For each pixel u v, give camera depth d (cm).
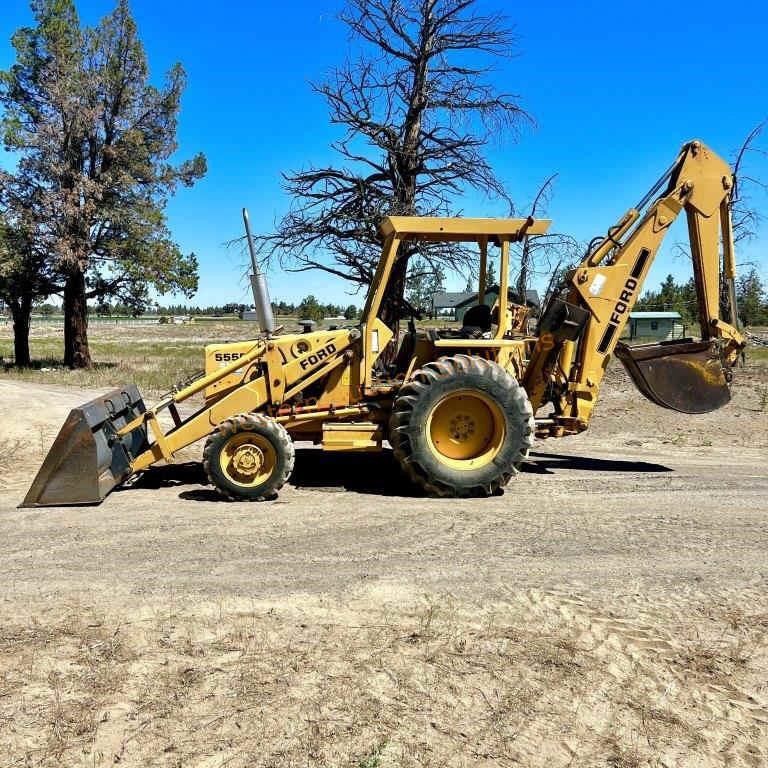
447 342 752
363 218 1421
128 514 662
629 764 300
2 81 2591
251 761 297
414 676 363
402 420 721
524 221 749
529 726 323
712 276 857
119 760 298
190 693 347
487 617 432
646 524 628
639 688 356
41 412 1298
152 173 2744
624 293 826
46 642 400
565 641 402
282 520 641
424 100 1459
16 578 498
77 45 2658
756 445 1134
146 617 432
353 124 1459
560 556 541
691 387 867
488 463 723
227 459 714
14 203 2550
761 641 405
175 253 2820
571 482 809
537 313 993
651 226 828
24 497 740
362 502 707
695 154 838
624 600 459
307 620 427
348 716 328
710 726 326
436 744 309
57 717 328
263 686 353
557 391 830
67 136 2600
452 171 1472
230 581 491
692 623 427
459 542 575
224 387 781
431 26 1442
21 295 2688
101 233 2727
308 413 769
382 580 491
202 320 12212
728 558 539
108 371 2458
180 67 2759
